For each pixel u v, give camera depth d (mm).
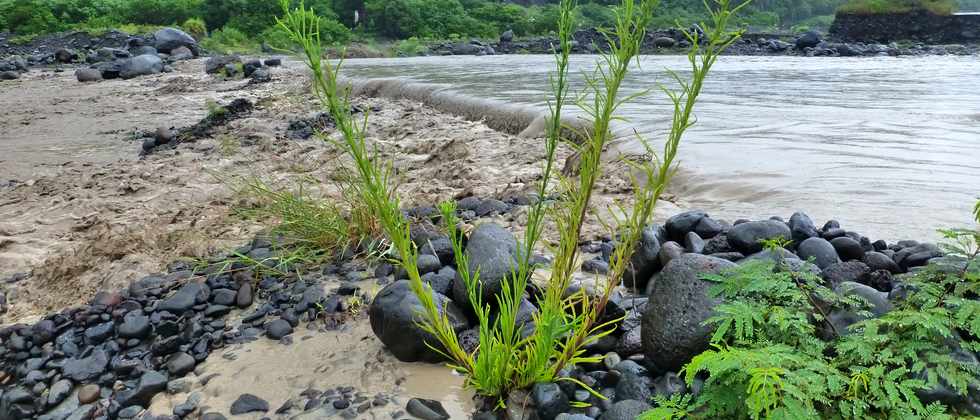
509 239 3510
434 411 2771
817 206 5195
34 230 5887
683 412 2340
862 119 9375
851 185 5703
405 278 3871
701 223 4043
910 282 2816
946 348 2357
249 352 3430
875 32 39688
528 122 10234
